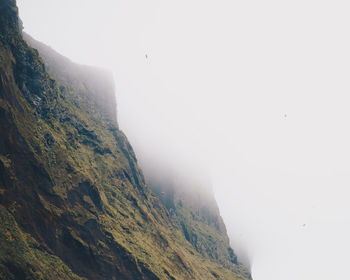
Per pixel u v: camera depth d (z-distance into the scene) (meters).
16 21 153.50
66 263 132.38
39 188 133.75
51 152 151.62
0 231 111.00
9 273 106.50
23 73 153.75
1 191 118.56
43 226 129.12
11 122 130.12
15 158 127.69
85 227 146.38
